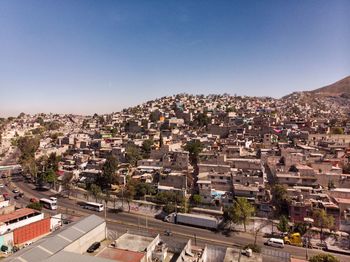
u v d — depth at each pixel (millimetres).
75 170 109812
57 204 86812
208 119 186625
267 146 115375
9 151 184250
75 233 50625
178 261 44438
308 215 64938
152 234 54812
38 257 41406
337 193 71125
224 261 42938
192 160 106688
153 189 84938
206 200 76688
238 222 65062
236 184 78250
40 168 119125
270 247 58125
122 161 115688
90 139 164125
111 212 79938
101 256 44500
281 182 79062
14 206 74938
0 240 52781
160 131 162500
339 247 57812
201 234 64312
